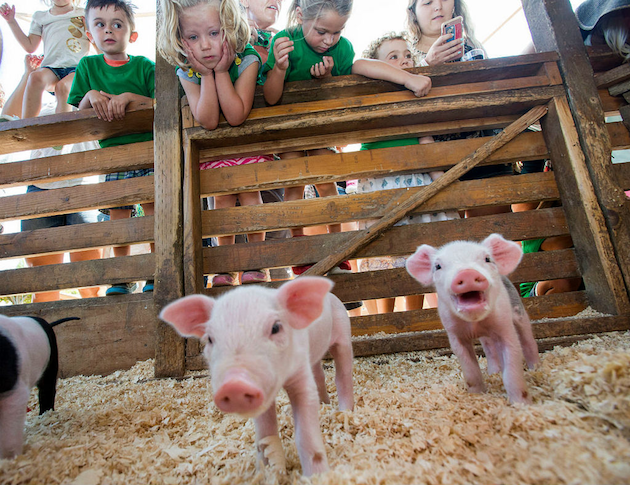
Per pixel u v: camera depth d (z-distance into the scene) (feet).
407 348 3.58
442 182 4.02
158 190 4.03
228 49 3.72
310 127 4.15
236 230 4.12
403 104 4.11
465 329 2.56
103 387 3.42
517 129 4.15
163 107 4.19
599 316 3.55
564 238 4.52
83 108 4.58
